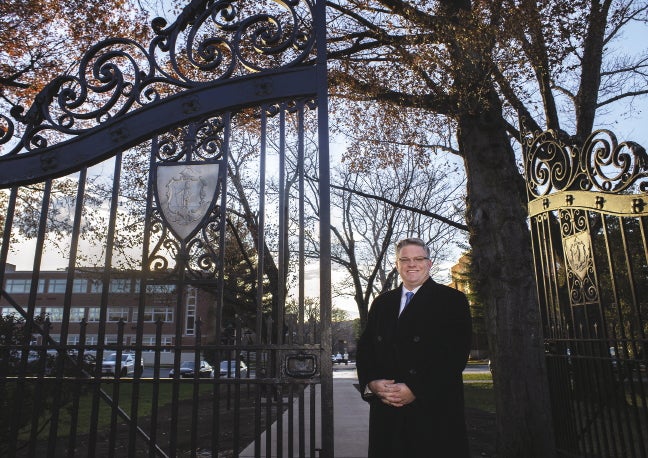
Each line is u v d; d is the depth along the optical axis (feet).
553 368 14.32
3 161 10.12
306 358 8.28
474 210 21.90
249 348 8.32
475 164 22.59
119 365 8.36
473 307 109.29
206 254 8.84
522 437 17.98
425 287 9.18
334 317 181.37
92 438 8.04
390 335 9.02
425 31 23.41
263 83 9.98
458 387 8.34
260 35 10.47
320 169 9.26
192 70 25.84
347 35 27.02
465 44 21.89
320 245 8.88
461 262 103.50
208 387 60.39
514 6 21.09
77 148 10.07
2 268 9.45
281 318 8.54
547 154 14.47
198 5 10.86
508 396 18.81
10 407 14.76
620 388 11.41
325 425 7.94
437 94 24.22
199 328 8.42
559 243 23.99
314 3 10.59
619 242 35.99
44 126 10.29
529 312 19.85
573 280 13.33
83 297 105.19
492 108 22.71
